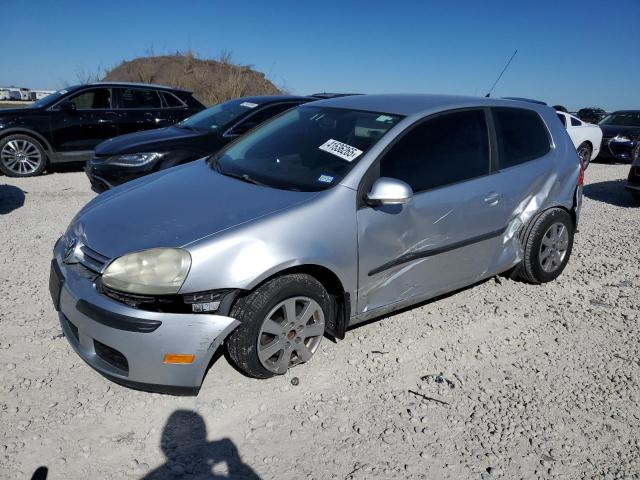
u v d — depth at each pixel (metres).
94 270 3.07
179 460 2.74
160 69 20.31
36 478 2.58
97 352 3.07
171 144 7.02
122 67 20.31
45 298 4.36
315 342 3.46
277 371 3.32
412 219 3.70
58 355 3.56
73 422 2.96
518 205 4.48
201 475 2.65
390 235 3.60
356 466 2.76
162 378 2.93
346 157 3.67
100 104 9.85
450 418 3.15
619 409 3.32
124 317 2.87
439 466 2.79
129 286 2.90
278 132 4.37
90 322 2.97
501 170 4.36
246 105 7.84
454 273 4.14
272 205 3.32
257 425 3.01
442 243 3.93
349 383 3.42
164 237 3.06
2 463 2.65
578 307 4.65
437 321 4.27
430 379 3.51
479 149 4.24
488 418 3.18
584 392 3.47
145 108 10.18
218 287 2.95
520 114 4.68
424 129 3.95
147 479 2.62
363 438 2.96
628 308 4.67
